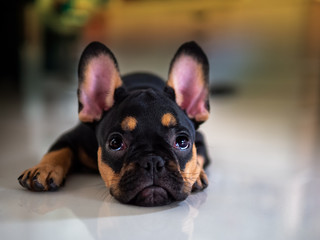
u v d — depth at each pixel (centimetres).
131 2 131
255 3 116
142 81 46
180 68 35
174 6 125
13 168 41
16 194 32
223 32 122
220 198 32
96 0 136
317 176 40
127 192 28
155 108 31
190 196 33
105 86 35
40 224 26
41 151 50
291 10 112
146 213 28
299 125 76
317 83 112
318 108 97
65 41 161
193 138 32
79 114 35
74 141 38
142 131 29
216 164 45
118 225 26
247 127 73
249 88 119
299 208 30
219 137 64
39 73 162
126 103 32
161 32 129
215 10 121
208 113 36
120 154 30
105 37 136
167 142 30
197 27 125
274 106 100
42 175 32
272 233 25
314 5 111
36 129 67
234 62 121
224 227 26
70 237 24
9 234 24
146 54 132
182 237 24
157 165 28
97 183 36
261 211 29
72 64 159
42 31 161
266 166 45
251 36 118
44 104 102
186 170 30
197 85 36
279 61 115
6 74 156
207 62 35
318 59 112
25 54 159
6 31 154
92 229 25
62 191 33
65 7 147
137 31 132
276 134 66
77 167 39
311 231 26
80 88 35
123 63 135
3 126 70
